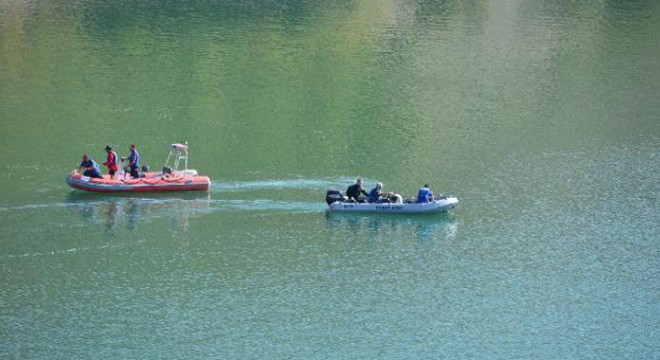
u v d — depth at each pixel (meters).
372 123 152.38
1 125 146.25
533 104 162.38
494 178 133.12
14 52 179.00
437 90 167.88
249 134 146.50
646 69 180.88
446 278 109.56
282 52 184.75
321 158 138.12
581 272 111.19
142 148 139.62
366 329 100.31
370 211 121.31
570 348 98.00
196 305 103.12
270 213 121.62
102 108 154.62
